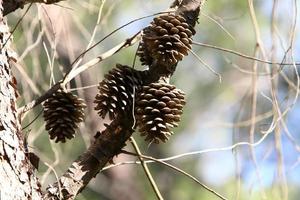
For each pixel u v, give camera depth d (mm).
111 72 2945
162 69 2965
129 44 3016
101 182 5172
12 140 2830
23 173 2826
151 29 2936
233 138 3371
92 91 3758
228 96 5055
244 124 3389
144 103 2902
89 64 3002
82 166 2926
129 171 5422
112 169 5285
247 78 4609
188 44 2938
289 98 3320
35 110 3801
